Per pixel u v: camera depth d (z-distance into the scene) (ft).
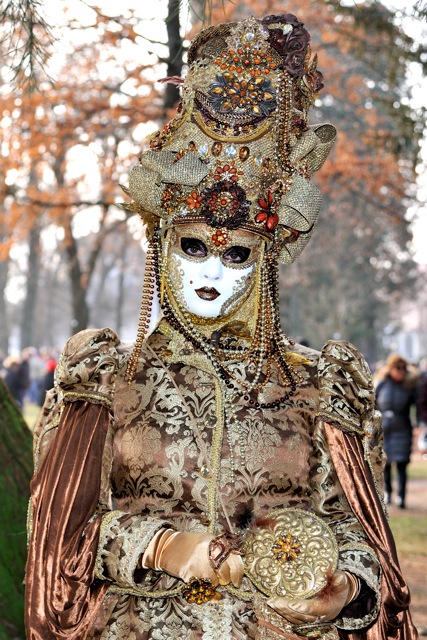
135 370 9.42
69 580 8.54
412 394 43.29
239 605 8.91
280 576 8.55
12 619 14.75
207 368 9.43
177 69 32.83
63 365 9.25
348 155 48.60
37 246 125.39
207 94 9.63
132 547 8.43
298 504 9.37
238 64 9.70
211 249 9.43
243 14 45.11
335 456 9.40
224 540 8.28
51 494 8.86
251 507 9.08
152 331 9.93
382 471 9.83
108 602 9.01
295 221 9.75
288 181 9.72
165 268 9.70
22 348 174.29
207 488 8.98
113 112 42.24
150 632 8.83
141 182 9.58
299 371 9.72
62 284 218.59
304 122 9.93
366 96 50.80
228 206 9.34
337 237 119.75
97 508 8.86
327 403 9.51
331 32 43.14
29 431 16.70
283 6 44.09
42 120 42.45
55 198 47.67
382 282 144.56
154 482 9.04
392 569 9.20
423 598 26.37
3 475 15.70
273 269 9.76
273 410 9.43
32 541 8.97
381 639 9.37
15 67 13.73
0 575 15.01
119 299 177.88
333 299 132.57
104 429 9.12
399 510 43.29
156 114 42.24
